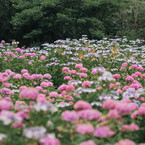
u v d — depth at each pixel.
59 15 14.46
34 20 15.00
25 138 2.48
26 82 6.38
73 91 4.42
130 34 15.23
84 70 5.51
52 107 2.88
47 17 15.00
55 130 3.12
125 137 2.98
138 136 3.05
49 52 9.48
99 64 8.05
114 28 16.19
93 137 2.64
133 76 6.39
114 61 8.53
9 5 17.16
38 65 8.18
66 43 10.74
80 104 2.83
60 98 4.53
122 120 2.91
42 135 2.39
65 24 15.38
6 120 2.46
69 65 7.87
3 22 17.20
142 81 6.61
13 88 5.74
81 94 3.77
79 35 15.73
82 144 2.39
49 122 2.86
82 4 15.25
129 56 9.33
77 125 2.69
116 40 12.52
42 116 2.83
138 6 16.14
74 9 15.41
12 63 8.20
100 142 2.62
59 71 7.73
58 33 15.99
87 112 2.70
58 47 9.48
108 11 16.41
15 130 2.53
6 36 17.86
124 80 6.78
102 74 3.84
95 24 14.84
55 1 14.90
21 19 15.38
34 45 15.47
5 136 2.41
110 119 2.77
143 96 4.22
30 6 16.23
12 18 16.41
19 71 7.78
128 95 4.16
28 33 15.70
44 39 16.45
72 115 2.68
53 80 7.41
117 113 2.80
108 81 3.76
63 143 2.80
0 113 2.68
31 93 3.01
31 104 3.06
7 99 4.51
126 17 15.98
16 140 2.47
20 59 8.45
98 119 2.75
